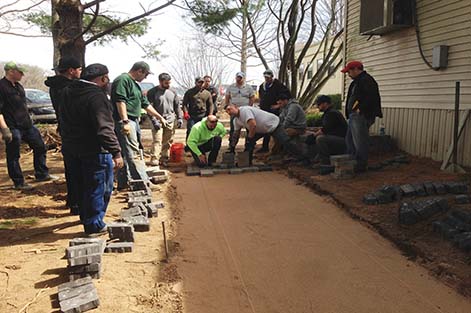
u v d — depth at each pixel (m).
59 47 6.81
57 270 3.42
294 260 3.66
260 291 3.12
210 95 9.40
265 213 5.02
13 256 3.72
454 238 3.65
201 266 3.54
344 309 2.86
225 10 8.30
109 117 3.89
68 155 4.14
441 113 6.73
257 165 7.86
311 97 12.94
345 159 6.31
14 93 6.07
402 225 4.21
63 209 5.20
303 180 6.58
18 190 6.10
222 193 6.01
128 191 5.99
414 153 7.45
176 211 5.11
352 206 4.92
